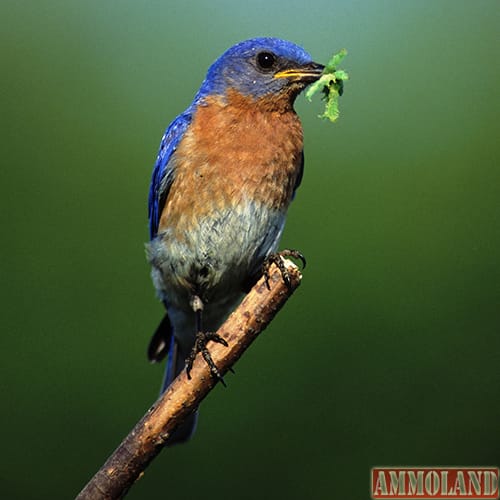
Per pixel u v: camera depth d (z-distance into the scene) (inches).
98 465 514.6
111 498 299.9
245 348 317.1
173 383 312.2
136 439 304.2
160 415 305.6
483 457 511.2
